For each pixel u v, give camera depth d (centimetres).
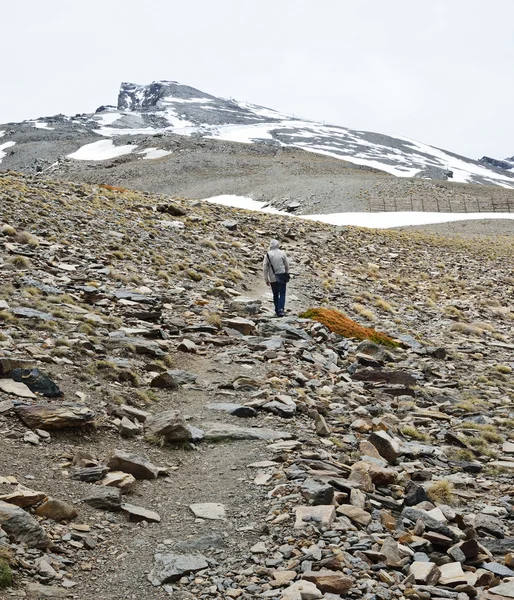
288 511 727
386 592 566
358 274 3359
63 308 1511
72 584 568
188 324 1714
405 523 740
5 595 523
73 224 2705
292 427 1076
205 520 716
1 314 1291
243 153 18012
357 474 852
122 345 1325
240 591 564
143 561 623
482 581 624
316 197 10944
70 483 755
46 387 992
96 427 929
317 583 563
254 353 1549
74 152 19362
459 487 928
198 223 3806
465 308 2939
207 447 968
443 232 7038
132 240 2761
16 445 813
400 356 1852
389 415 1238
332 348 1755
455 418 1318
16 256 1877
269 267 2022
